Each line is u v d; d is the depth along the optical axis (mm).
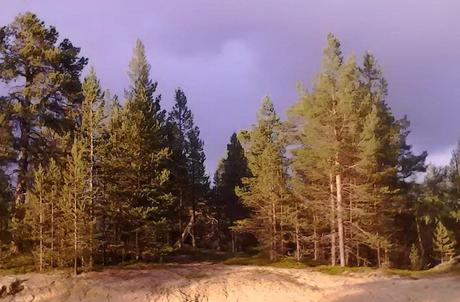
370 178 42094
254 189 47375
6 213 35375
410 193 50094
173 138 54062
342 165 40125
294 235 46969
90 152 36781
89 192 34344
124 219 37344
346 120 39750
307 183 45344
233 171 65750
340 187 39469
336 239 42688
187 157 58844
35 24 40531
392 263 49000
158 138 41594
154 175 39625
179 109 62875
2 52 39781
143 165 38812
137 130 39062
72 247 32031
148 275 32219
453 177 56219
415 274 34469
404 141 50531
